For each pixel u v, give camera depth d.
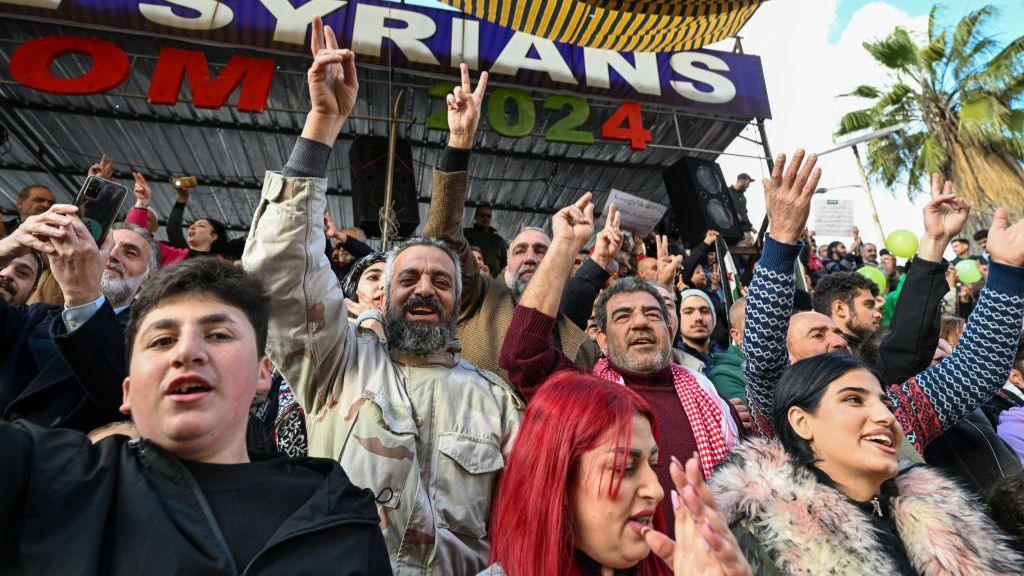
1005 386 3.38
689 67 7.62
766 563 1.54
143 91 7.85
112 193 2.01
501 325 2.79
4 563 1.02
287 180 1.85
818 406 1.77
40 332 2.10
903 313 2.66
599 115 8.24
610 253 3.06
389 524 1.76
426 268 2.21
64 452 1.16
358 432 1.87
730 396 3.05
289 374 1.96
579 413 1.33
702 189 7.83
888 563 1.54
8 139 9.00
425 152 9.37
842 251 9.48
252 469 1.27
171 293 1.30
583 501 1.30
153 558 1.07
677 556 1.08
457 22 7.02
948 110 17.70
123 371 1.74
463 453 1.93
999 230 2.41
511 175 9.98
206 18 6.37
